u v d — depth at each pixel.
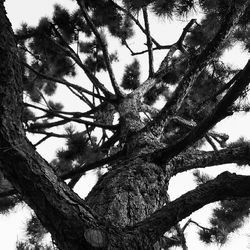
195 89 7.05
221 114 3.00
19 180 2.23
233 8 3.81
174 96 4.27
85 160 6.36
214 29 4.76
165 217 2.43
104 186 3.36
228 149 3.90
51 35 6.42
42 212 2.24
